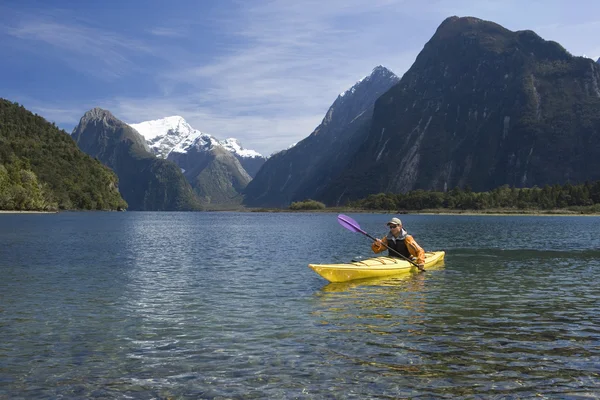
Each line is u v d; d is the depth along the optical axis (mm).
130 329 12242
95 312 14203
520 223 102312
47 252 32406
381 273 20516
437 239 48344
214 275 21844
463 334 11641
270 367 9383
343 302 15555
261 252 33656
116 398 8008
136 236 52094
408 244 21859
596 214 180625
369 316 13586
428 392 8195
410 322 12883
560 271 23438
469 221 118125
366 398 7984
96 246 37906
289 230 70062
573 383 8547
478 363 9555
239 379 8805
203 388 8414
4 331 12016
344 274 19594
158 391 8289
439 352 10242
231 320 13172
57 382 8648
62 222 88125
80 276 21438
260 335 11633
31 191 162000
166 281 20000
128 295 16875
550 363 9555
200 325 12641
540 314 13828
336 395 8102
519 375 8914
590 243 42656
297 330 12086
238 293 17234
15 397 7996
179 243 42250
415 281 19797
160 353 10281
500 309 14484
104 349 10547
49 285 18938
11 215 126500
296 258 29625
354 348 10523
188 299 16141
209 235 55938
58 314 13914
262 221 122500
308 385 8516
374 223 107125
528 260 28359
